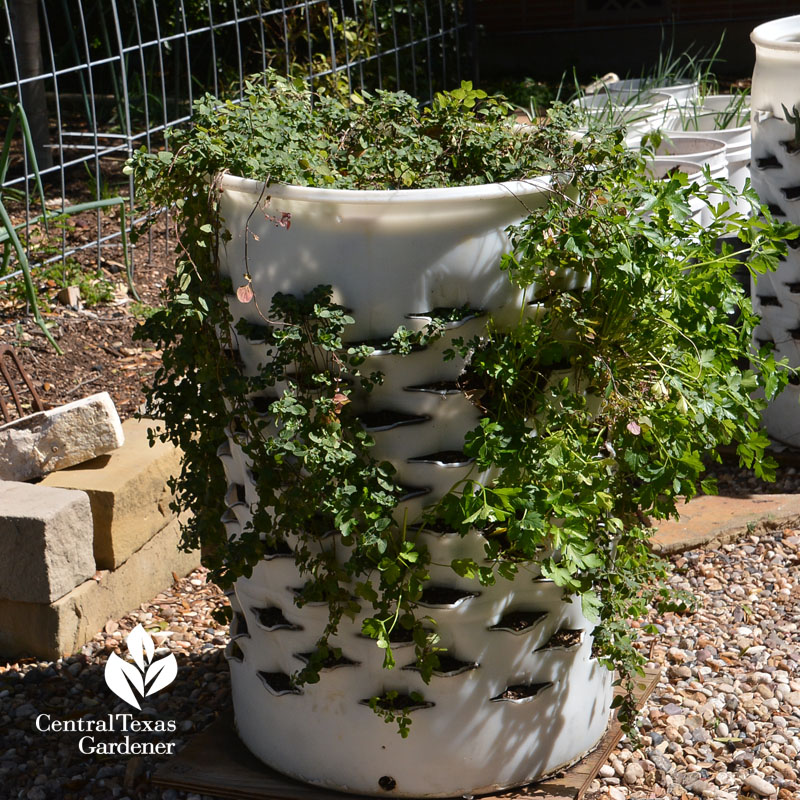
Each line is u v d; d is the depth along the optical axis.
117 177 7.76
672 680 3.17
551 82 13.27
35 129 7.17
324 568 2.35
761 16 13.02
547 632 2.47
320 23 7.09
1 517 3.21
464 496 2.22
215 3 9.17
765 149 4.24
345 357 2.23
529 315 2.30
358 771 2.51
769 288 4.41
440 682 2.39
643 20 13.41
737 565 3.86
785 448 4.55
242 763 2.71
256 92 2.64
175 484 2.72
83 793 2.71
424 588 2.36
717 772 2.76
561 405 2.28
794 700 3.04
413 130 2.70
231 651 2.70
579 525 2.22
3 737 2.95
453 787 2.50
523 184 2.19
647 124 5.41
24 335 4.93
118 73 9.77
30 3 7.04
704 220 4.79
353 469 2.24
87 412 3.56
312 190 2.16
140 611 3.65
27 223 5.14
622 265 2.15
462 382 2.30
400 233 2.17
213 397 2.46
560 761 2.61
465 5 8.45
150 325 2.50
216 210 2.34
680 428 2.29
